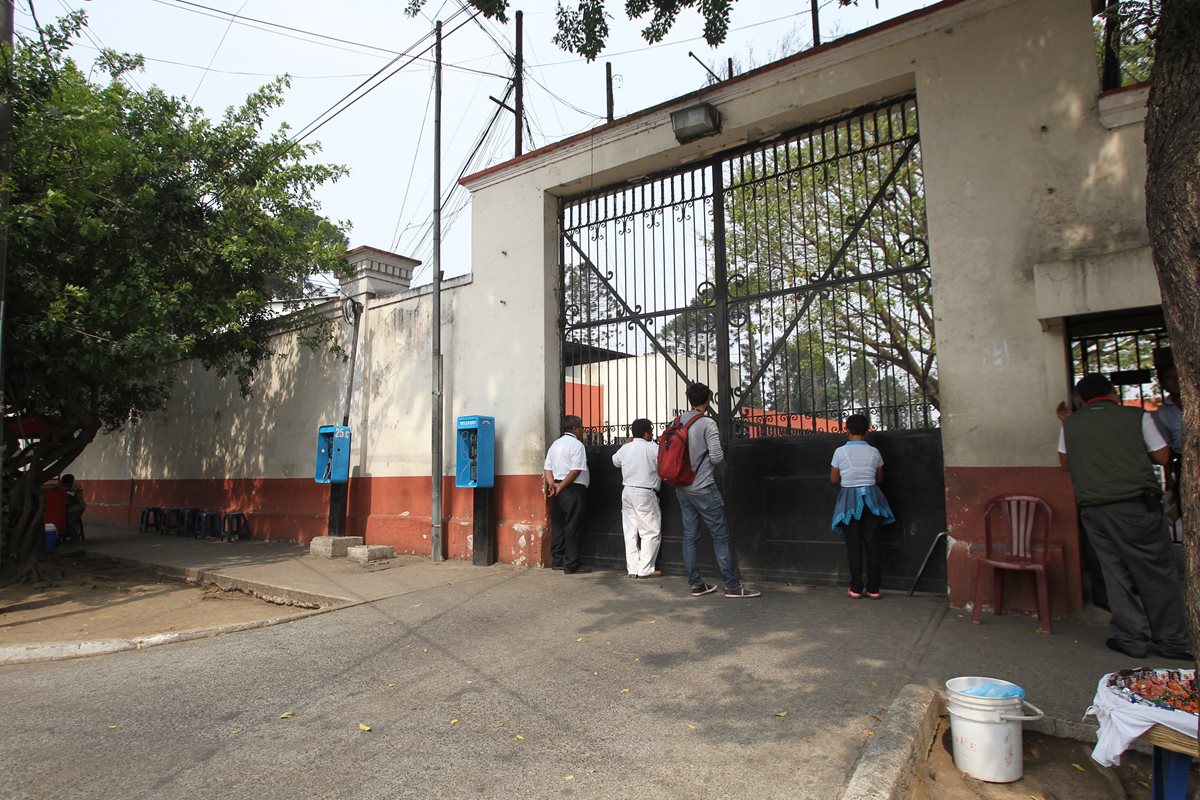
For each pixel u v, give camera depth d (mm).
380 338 10219
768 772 3129
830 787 2992
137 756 3438
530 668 4605
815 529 6734
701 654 4730
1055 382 5406
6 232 6891
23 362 8016
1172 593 4383
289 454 11562
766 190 7328
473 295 9039
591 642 5109
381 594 6910
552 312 8453
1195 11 2432
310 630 5691
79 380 9109
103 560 10367
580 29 6926
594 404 9023
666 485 7668
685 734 3535
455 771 3230
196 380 13961
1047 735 3590
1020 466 5480
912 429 6273
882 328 8141
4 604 7387
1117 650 4512
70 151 7449
